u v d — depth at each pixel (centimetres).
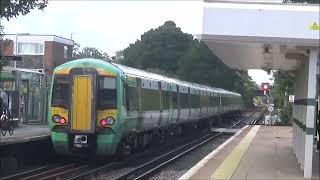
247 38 1383
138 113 2178
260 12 1381
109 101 1914
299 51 1605
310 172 1470
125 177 1677
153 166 2041
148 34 9138
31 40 6316
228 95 5919
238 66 2553
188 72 8500
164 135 2928
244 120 6938
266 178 1467
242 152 2236
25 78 2739
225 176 1500
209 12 1385
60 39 6512
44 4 1542
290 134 3597
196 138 3650
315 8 1371
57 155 2114
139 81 2217
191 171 1605
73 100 1909
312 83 1459
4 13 1480
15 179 1552
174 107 2975
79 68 1922
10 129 2002
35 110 2848
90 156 2092
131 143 2208
